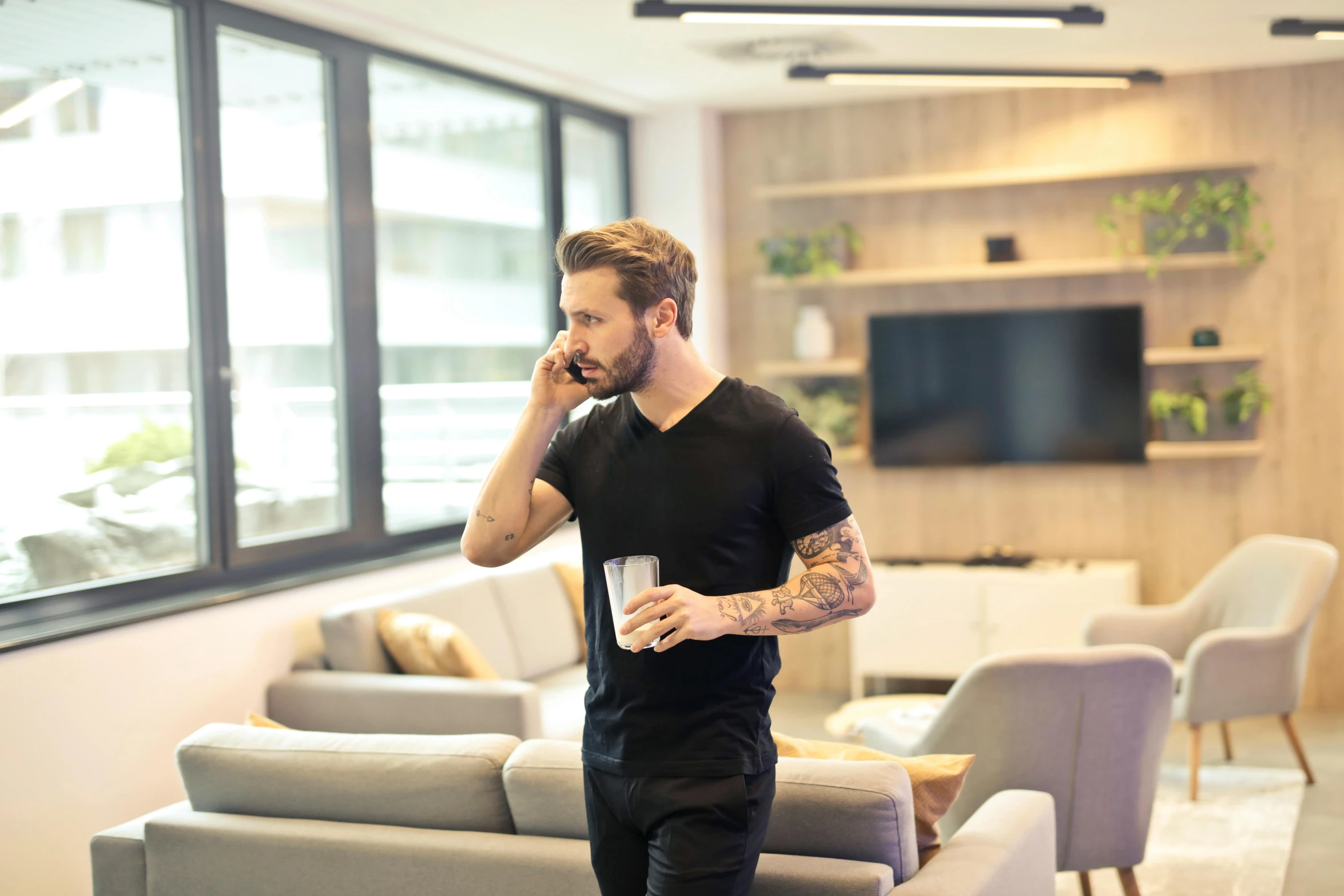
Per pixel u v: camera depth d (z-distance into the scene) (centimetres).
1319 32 460
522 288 565
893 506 615
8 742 311
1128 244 569
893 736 341
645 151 624
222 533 400
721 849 163
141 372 374
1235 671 426
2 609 328
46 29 344
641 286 166
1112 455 571
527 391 570
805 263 599
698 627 155
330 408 453
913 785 222
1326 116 539
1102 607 546
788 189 597
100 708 335
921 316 594
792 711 582
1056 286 582
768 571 171
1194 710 427
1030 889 234
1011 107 582
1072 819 303
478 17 440
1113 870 367
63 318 349
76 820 328
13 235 335
